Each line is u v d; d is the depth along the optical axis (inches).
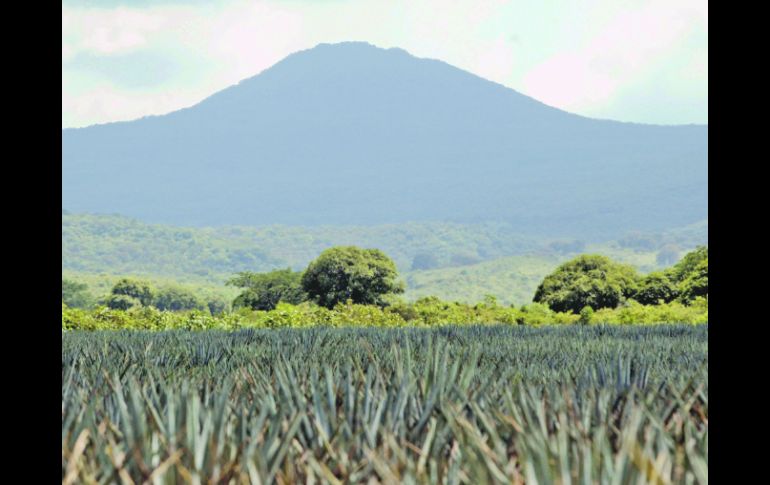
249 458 231.9
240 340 839.1
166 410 305.9
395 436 276.5
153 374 445.4
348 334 925.2
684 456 236.4
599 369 422.0
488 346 743.1
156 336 893.2
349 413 294.5
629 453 217.6
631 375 454.9
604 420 288.2
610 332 1035.9
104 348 641.6
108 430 278.2
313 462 233.3
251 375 420.2
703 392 347.3
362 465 244.1
